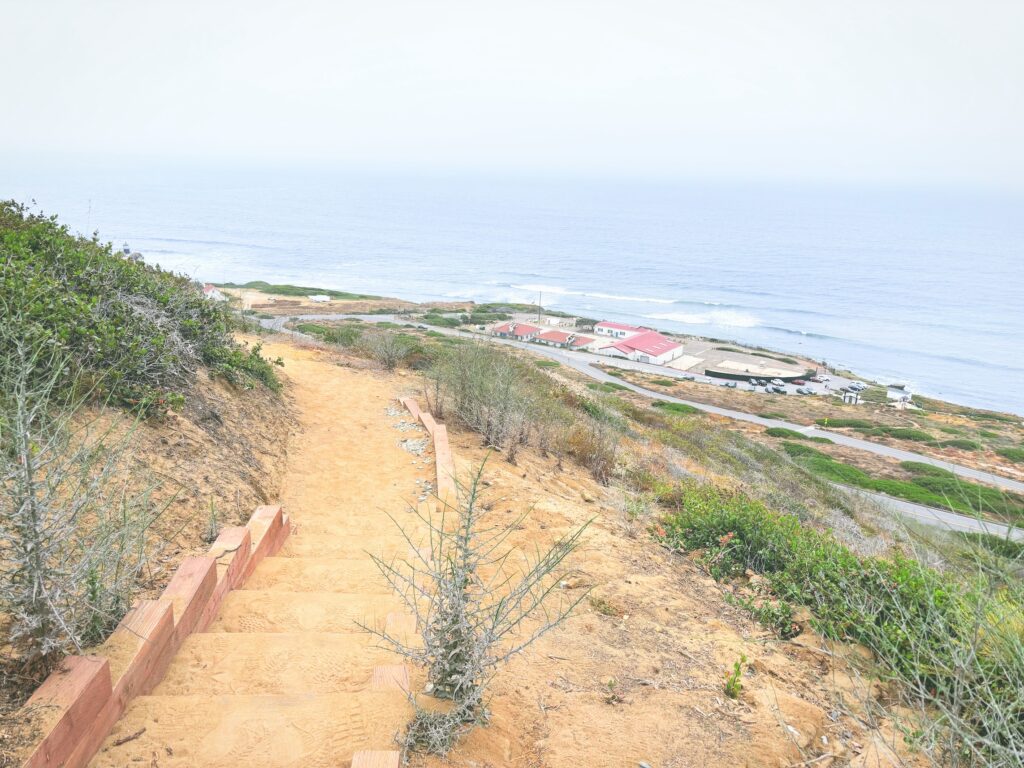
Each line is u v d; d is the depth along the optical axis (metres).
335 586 5.24
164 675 3.60
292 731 3.07
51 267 8.46
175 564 5.01
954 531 4.97
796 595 6.00
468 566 3.57
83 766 2.77
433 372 12.73
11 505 3.17
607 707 3.98
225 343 11.22
